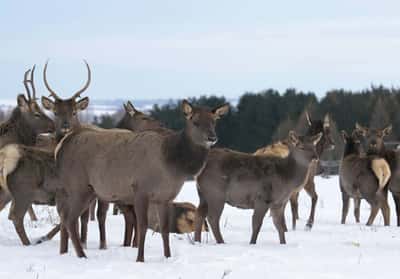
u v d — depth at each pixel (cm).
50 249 2259
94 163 2128
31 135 3059
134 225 2347
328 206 4297
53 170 2414
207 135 2047
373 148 3684
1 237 2533
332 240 2597
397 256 2153
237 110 11356
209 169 2556
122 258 2088
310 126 3544
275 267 1927
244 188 2538
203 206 2584
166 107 11962
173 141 2056
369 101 10788
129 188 2086
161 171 2042
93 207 3194
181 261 1986
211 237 2709
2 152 2412
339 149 7794
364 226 3238
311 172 3262
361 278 1805
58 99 2642
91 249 2288
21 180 2391
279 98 11438
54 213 3378
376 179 3381
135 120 3469
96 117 13100
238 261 2005
